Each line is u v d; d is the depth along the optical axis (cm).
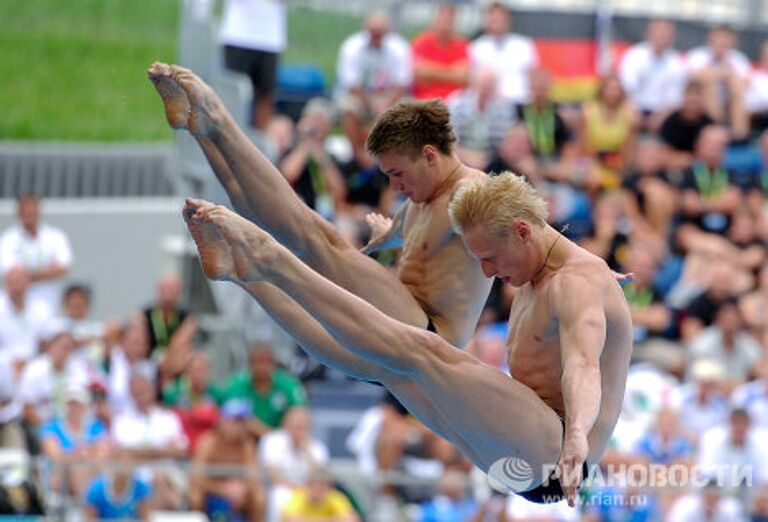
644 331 3403
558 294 1399
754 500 2581
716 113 3872
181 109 1453
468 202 1420
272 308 1432
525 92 3831
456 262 1522
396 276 1561
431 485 2662
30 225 3488
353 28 4284
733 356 3309
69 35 4966
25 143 4381
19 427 2880
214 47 3672
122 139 4550
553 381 1441
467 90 3769
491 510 2619
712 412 3072
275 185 1494
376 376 1460
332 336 1384
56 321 3353
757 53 4172
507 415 1405
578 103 3959
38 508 2534
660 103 3975
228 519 2602
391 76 3741
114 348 3048
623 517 2584
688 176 3678
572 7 4022
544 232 1435
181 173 3775
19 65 4850
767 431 2908
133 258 4031
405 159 1513
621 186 3659
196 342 3403
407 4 4269
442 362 1392
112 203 4038
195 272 3628
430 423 1482
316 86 4009
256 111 3769
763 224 3659
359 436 3006
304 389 3359
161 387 3050
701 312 3403
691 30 4084
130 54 4516
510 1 4259
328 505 2639
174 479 2595
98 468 2566
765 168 3762
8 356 3097
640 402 3075
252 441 2956
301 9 4250
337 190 3541
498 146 3672
